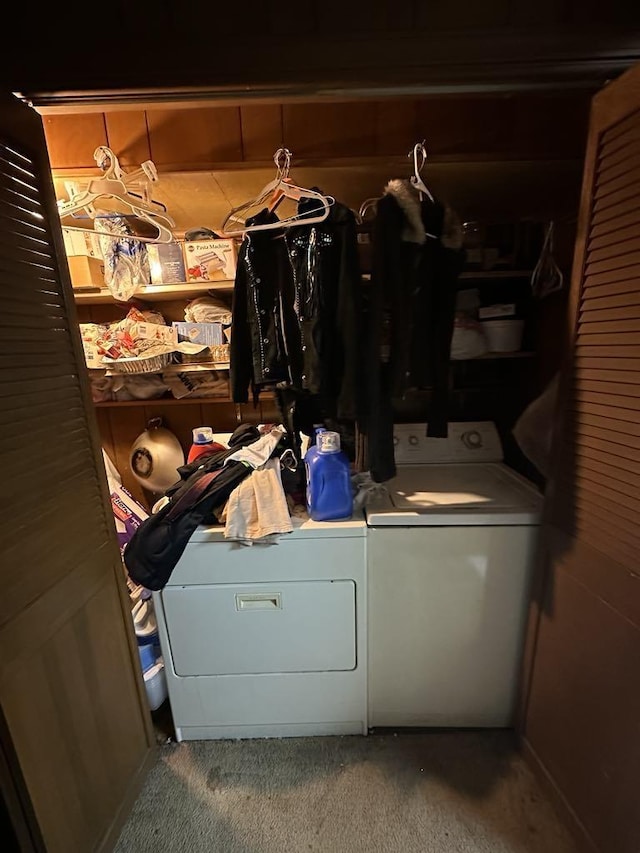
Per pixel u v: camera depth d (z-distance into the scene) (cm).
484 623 140
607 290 97
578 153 125
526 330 174
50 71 92
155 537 128
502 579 136
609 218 95
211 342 162
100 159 119
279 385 134
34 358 96
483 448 178
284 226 118
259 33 91
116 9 90
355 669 143
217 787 135
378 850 117
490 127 126
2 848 90
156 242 140
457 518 132
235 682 144
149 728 142
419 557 135
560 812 121
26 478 92
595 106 97
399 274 115
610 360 97
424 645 143
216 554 132
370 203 133
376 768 139
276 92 97
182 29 91
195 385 175
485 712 149
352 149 127
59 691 101
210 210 160
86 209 132
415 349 127
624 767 97
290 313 126
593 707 107
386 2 90
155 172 122
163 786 135
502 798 129
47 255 102
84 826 108
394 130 126
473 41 91
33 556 94
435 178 138
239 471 134
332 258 117
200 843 120
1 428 85
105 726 119
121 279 150
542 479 160
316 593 135
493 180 140
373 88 97
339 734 150
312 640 139
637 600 92
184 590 135
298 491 146
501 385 188
